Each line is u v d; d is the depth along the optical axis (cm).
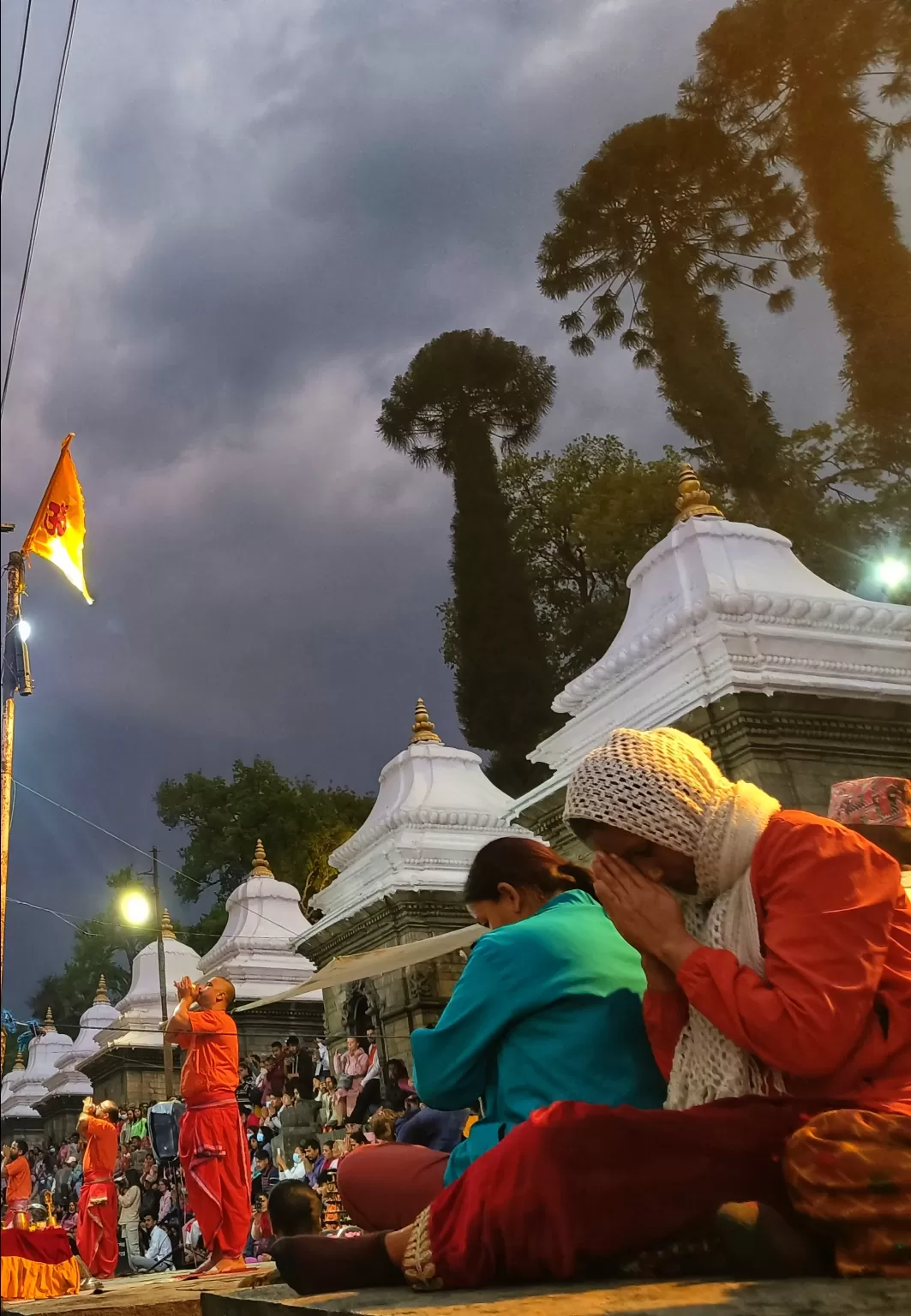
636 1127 171
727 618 743
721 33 1523
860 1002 170
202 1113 608
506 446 2273
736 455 1594
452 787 1214
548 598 2244
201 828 2428
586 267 1905
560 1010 210
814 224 1486
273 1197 326
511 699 2156
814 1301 132
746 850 189
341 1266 186
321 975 707
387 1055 1101
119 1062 1714
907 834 260
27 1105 2405
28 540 571
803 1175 161
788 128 1503
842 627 758
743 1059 182
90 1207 838
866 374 1399
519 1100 208
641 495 1998
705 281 1675
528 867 244
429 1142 548
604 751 206
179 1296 398
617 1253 169
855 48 1385
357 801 2562
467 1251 171
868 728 744
